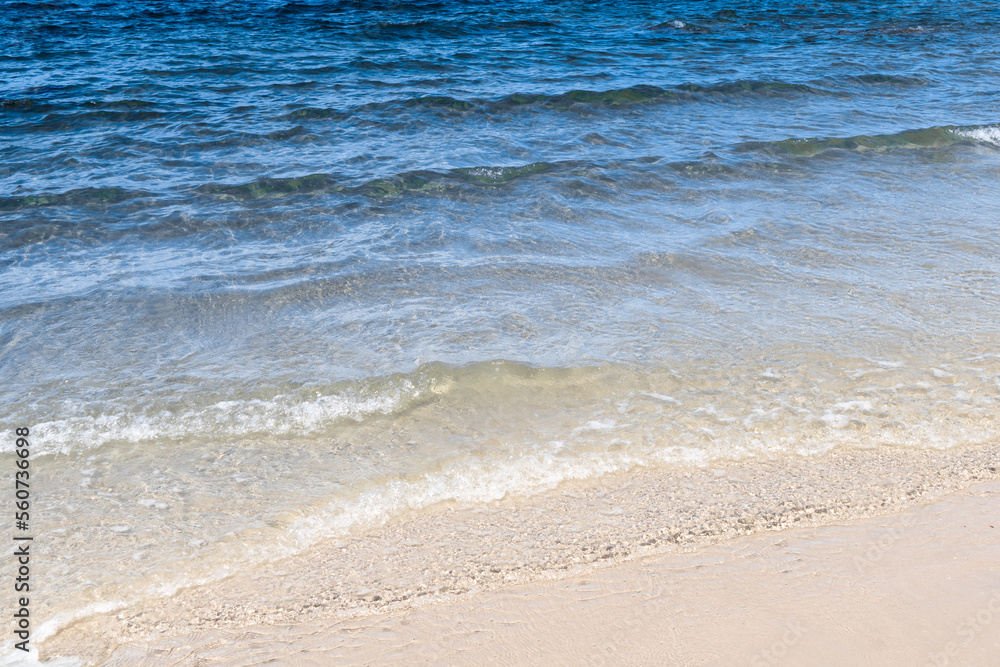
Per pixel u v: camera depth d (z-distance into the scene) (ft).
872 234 28.25
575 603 12.82
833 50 60.80
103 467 16.43
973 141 38.96
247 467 16.49
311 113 42.73
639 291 24.11
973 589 12.75
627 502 15.47
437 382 19.16
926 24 70.90
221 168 34.94
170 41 60.23
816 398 18.70
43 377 19.48
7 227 28.37
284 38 61.77
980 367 19.75
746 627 12.16
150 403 18.52
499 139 39.29
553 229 28.89
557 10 75.97
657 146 38.45
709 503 15.33
